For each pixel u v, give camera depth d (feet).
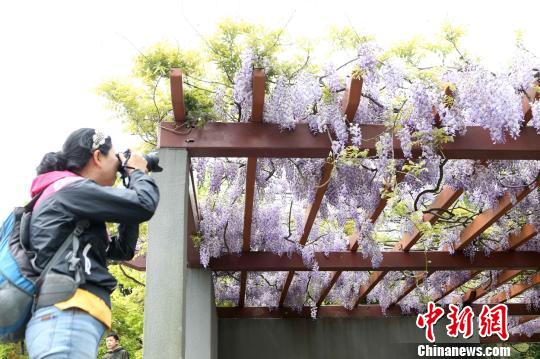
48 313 3.96
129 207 4.37
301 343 23.41
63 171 4.71
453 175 12.46
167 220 9.39
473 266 16.94
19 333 4.23
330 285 20.07
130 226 4.98
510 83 9.71
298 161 12.13
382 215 14.89
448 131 10.00
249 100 9.71
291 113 9.77
